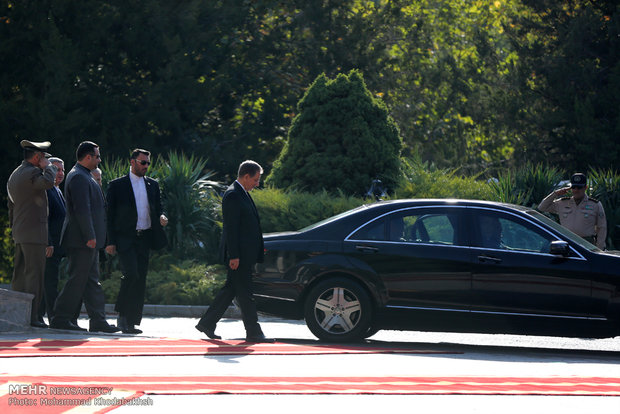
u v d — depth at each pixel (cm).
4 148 8431
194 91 9306
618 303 3438
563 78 10850
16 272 3762
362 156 6638
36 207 3691
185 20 9462
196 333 4156
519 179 6391
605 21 10881
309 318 3609
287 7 11275
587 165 10525
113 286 5653
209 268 5953
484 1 15312
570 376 2759
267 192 6156
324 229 3703
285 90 10688
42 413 1945
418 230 3628
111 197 3850
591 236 4494
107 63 9494
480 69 13275
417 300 3556
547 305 3481
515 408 2198
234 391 2283
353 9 12125
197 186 6462
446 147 13512
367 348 3372
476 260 3528
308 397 2253
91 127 9106
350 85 6731
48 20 8900
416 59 13462
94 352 3000
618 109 10425
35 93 9019
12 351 2966
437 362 3045
